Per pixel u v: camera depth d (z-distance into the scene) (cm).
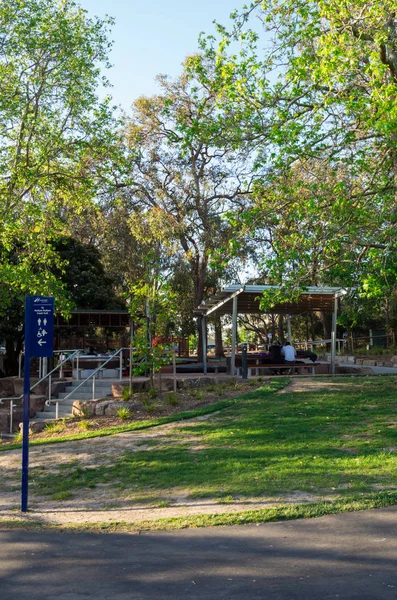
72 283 3184
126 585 535
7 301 2030
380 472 895
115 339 3553
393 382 1795
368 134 1433
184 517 748
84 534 715
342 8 1206
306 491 826
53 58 1917
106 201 3497
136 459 1130
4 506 899
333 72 1244
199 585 525
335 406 1457
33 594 523
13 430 1767
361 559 564
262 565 565
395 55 1298
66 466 1140
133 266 3875
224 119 1493
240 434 1241
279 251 1352
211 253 1326
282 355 2272
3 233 1923
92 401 1756
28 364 898
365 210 1276
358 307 2964
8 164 1930
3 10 1862
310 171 1449
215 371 2589
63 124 1966
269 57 1489
